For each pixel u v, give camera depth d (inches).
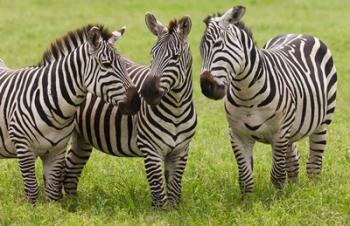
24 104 446.9
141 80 451.5
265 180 514.6
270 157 577.6
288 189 473.7
